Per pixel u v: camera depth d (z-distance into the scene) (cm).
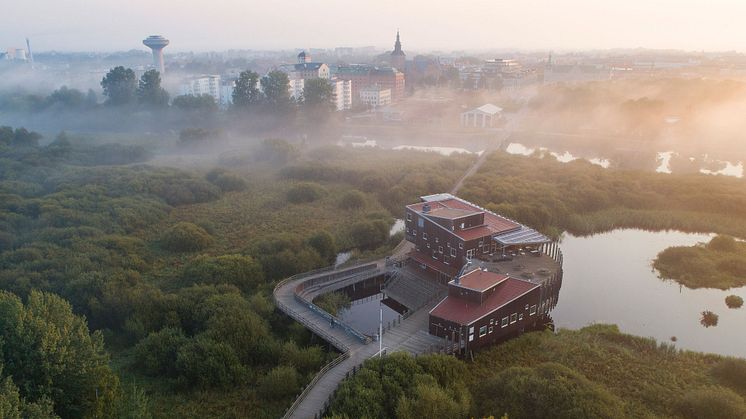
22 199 14950
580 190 15775
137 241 12581
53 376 5684
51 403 5266
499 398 6575
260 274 10575
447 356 7156
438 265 10338
